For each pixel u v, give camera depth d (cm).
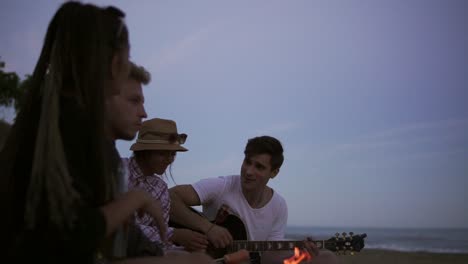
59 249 150
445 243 4591
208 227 411
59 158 158
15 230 158
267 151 434
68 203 153
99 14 183
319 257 395
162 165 381
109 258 191
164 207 382
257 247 415
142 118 254
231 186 448
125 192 197
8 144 171
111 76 188
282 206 463
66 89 175
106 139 178
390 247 3975
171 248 381
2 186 162
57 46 178
